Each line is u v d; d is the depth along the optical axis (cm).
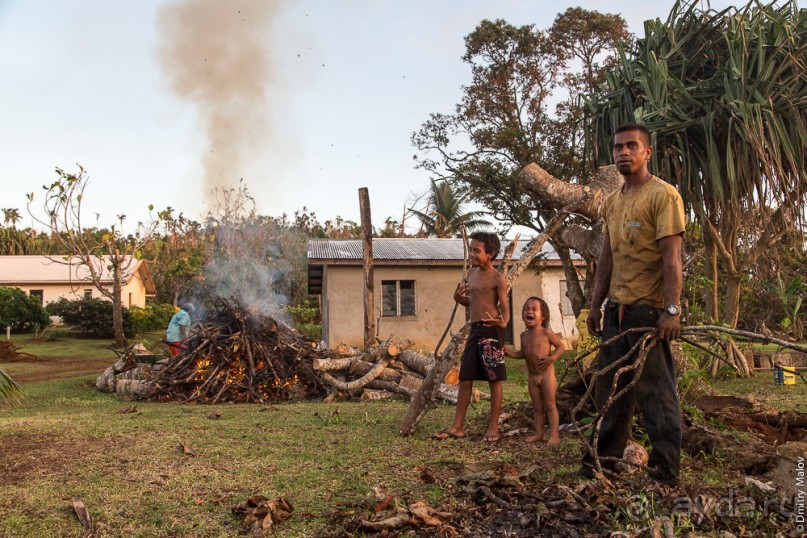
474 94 1538
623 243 321
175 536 258
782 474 300
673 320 295
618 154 323
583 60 1549
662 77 833
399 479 329
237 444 426
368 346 1044
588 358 730
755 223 876
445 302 1792
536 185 619
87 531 259
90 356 1820
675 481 304
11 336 2647
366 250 1055
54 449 405
